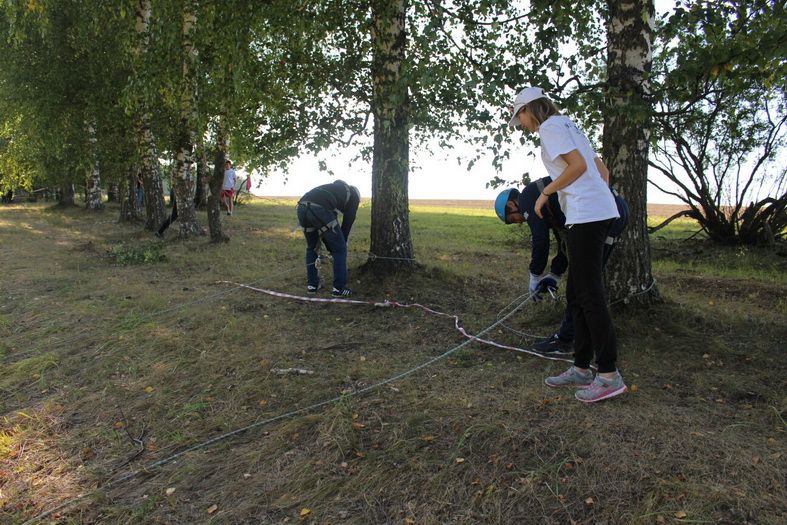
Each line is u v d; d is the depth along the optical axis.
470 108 4.66
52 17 11.52
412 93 5.07
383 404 3.48
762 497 2.43
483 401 3.44
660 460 2.72
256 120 7.85
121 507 2.71
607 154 4.70
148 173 13.02
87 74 12.18
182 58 7.53
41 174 17.23
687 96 4.11
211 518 2.59
